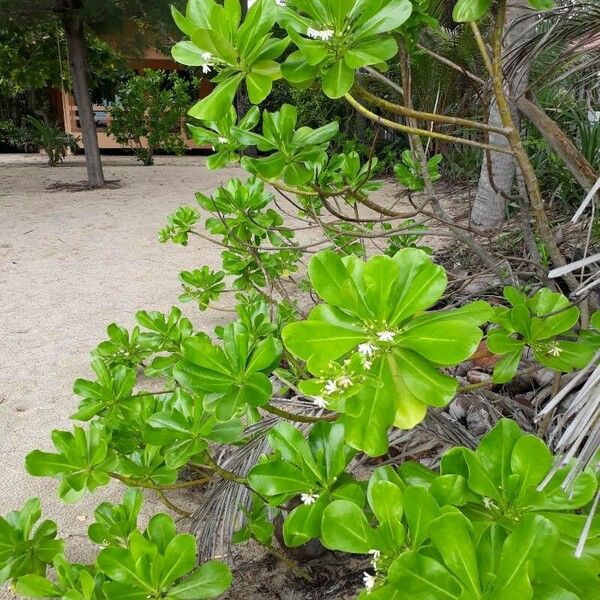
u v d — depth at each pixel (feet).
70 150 54.08
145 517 6.59
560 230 9.01
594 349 4.24
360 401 2.93
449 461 3.34
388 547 2.99
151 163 45.88
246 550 5.98
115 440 5.04
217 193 8.28
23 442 8.30
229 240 9.29
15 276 16.29
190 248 19.03
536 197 4.99
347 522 3.01
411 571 2.62
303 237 18.61
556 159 12.98
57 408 9.24
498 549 2.78
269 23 3.52
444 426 5.39
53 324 12.76
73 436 4.68
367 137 34.14
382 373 3.02
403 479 3.52
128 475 5.14
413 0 4.86
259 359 3.71
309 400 6.11
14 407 9.29
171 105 45.06
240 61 3.65
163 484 5.11
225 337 3.81
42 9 28.76
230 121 6.13
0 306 13.94
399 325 3.17
